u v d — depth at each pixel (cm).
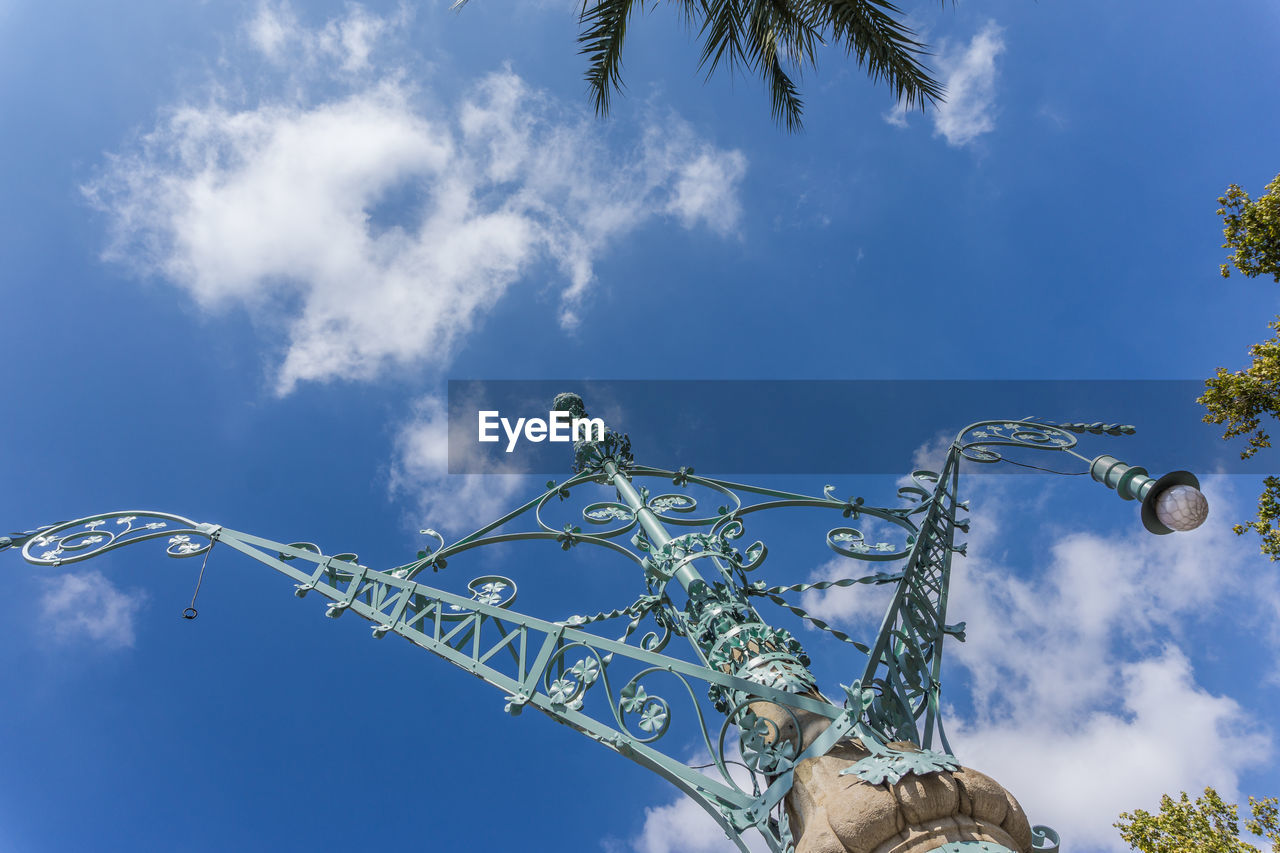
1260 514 1005
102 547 804
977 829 418
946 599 626
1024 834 436
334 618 675
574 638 582
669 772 508
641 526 767
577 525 770
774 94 884
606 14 793
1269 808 1050
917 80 739
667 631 654
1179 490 543
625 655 556
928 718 549
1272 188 1041
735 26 801
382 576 681
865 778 436
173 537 809
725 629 601
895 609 566
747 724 495
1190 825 1083
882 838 414
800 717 506
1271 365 991
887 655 555
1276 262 1034
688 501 832
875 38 725
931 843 405
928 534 641
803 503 797
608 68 809
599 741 536
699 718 511
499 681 581
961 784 431
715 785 493
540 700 561
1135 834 1116
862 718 483
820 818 436
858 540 707
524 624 606
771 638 581
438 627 637
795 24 786
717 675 517
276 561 739
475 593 662
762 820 469
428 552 737
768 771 482
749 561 675
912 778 430
